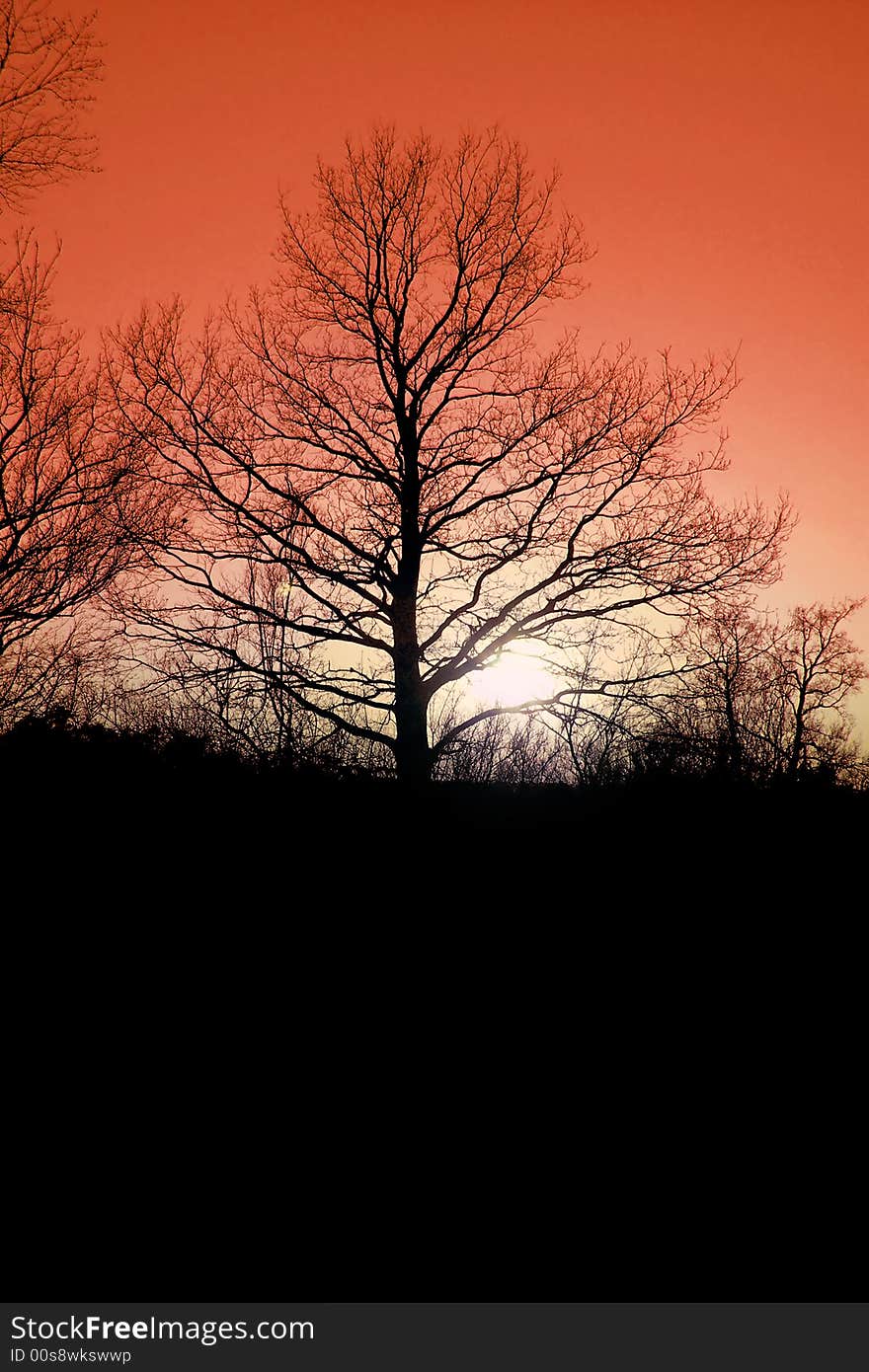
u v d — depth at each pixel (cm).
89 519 1517
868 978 934
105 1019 818
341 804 1242
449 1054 779
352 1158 629
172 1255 530
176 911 1002
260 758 1359
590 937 1016
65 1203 573
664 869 1175
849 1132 666
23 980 869
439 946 978
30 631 1502
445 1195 587
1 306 1477
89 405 1534
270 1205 576
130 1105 691
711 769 1432
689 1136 658
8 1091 703
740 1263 525
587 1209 575
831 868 1185
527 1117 685
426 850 1163
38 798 1139
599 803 1367
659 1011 866
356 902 1048
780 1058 778
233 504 2139
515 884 1123
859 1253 535
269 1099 705
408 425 2227
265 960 932
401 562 2192
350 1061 766
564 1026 834
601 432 2175
